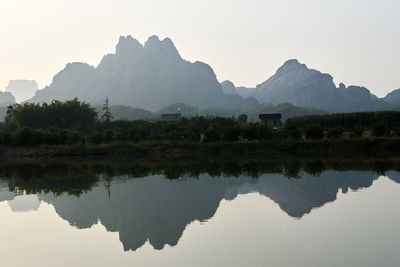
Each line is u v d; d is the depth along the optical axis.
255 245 9.62
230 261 8.46
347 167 27.47
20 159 45.25
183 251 9.34
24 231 11.82
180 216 13.30
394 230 10.70
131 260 8.84
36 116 78.50
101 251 9.64
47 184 22.27
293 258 8.51
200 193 17.88
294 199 15.88
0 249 9.97
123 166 33.06
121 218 13.27
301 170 26.23
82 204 15.88
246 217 12.84
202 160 37.66
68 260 8.98
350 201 15.17
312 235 10.39
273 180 21.61
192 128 53.25
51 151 48.59
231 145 47.53
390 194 16.52
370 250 8.93
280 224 11.73
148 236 10.88
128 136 52.44
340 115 70.00
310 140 46.91
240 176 23.73
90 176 25.78
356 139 45.28
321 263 8.12
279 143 47.00
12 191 19.89
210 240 10.24
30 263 8.82
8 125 79.56
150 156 45.72
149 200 16.39
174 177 24.06
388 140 44.09
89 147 49.28
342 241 9.74
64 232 11.62
